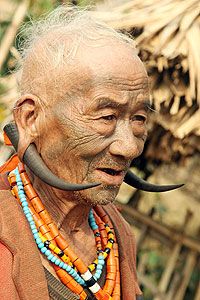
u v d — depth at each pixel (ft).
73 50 5.57
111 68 5.52
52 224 5.88
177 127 12.32
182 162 13.44
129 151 5.62
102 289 6.15
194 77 11.62
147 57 11.84
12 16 13.98
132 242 6.78
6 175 6.21
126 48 5.66
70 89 5.54
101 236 6.34
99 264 6.12
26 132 5.76
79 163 5.65
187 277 14.21
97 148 5.59
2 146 11.92
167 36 11.71
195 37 11.72
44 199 5.97
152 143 13.07
